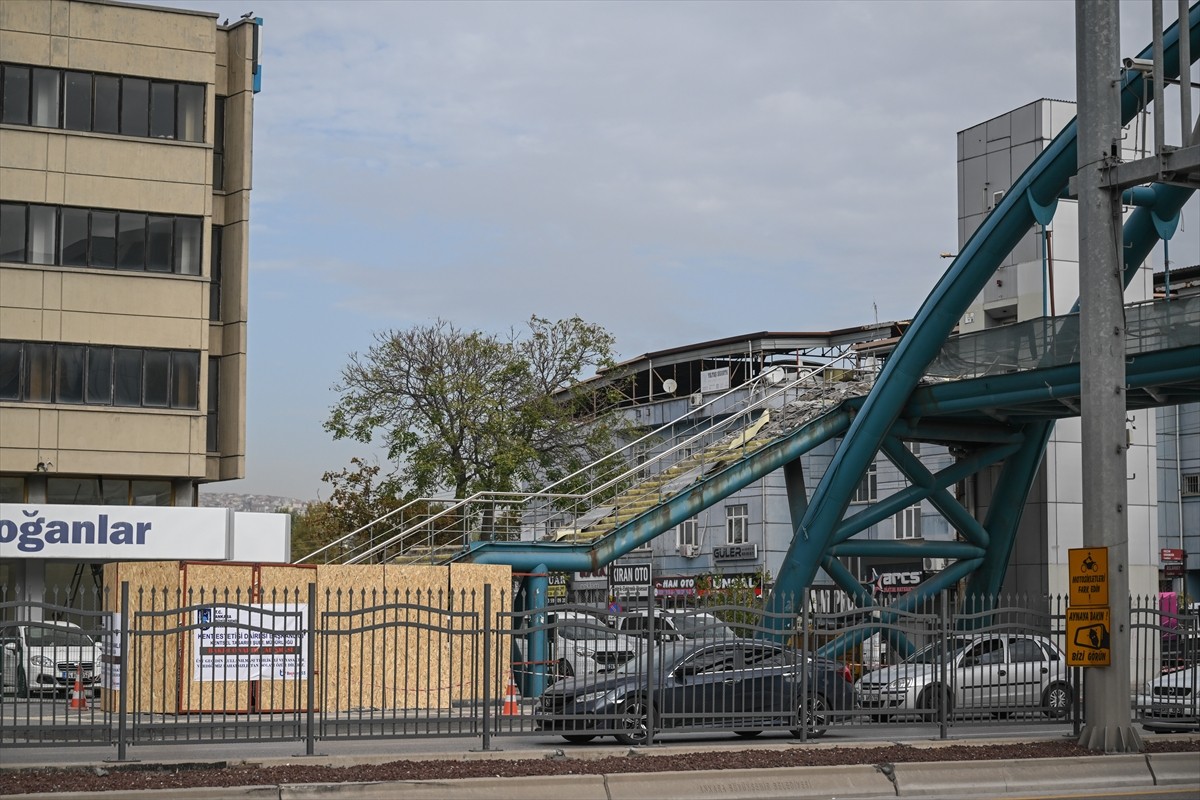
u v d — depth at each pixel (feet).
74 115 136.77
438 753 55.01
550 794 48.34
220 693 85.10
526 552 115.55
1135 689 70.18
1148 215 112.68
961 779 53.52
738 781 50.85
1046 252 126.62
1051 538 136.77
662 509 120.37
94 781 47.65
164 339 138.41
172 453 137.80
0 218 133.59
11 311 133.28
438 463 160.86
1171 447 193.98
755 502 204.44
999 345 115.03
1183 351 98.68
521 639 110.42
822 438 126.72
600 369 183.73
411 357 166.30
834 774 52.13
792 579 122.01
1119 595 59.88
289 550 137.08
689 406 218.59
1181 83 61.16
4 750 60.39
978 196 149.89
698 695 66.33
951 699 67.05
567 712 67.10
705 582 184.55
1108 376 60.80
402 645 96.99
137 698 56.18
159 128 139.64
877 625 63.57
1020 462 128.88
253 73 147.33
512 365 167.43
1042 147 143.02
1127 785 55.57
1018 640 74.49
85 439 134.82
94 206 136.87
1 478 134.21
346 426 164.55
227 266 147.02
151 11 139.44
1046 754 57.88
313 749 56.80
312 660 55.26
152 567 91.04
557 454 170.71
